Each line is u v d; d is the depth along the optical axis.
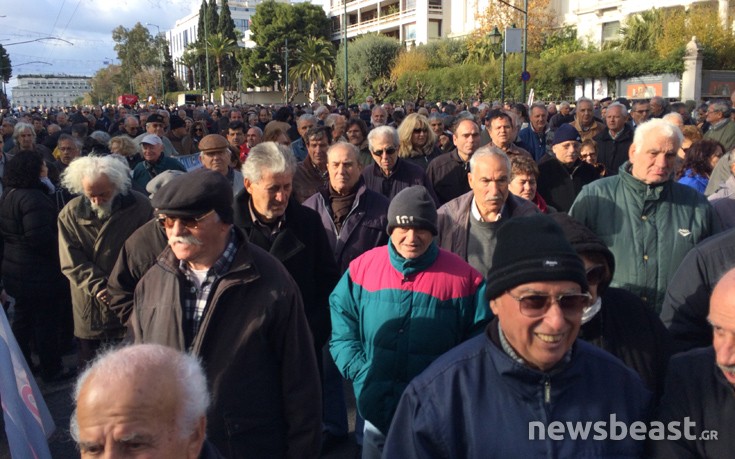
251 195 3.51
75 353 5.66
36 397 3.10
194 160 8.34
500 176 3.58
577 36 43.44
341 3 73.62
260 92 66.50
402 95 43.53
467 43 44.69
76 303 4.14
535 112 8.84
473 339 1.99
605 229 3.44
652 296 3.32
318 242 3.67
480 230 3.73
